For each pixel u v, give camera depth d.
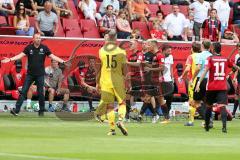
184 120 59.38
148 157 32.31
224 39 73.12
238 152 34.94
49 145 36.72
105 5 72.25
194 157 32.59
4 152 33.06
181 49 66.62
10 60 58.12
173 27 71.12
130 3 72.25
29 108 62.62
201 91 51.97
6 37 62.09
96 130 46.59
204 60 51.53
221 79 47.94
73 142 38.53
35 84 62.94
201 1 73.88
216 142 40.31
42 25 66.25
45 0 69.38
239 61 64.31
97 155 32.69
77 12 71.81
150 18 72.44
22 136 41.41
